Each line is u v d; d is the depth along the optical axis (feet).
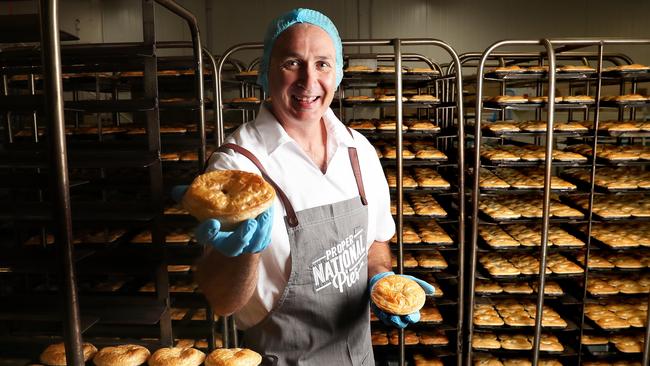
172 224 10.64
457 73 9.77
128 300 6.08
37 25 5.70
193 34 7.50
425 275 12.36
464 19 23.71
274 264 4.34
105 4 22.93
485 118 20.04
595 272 11.19
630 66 11.00
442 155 11.95
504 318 11.16
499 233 12.07
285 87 4.09
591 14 23.63
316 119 4.34
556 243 11.15
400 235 9.70
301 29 4.01
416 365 11.25
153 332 6.70
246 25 23.57
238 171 3.66
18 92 14.62
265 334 4.62
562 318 11.50
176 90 15.15
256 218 3.19
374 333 11.62
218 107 10.22
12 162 5.13
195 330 9.91
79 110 5.67
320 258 4.46
